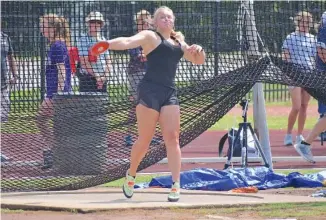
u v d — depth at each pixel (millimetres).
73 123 25297
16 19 27844
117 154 25297
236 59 26391
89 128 25219
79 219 19188
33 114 25672
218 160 32344
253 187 24969
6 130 25750
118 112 25234
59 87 26438
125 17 30344
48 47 27250
